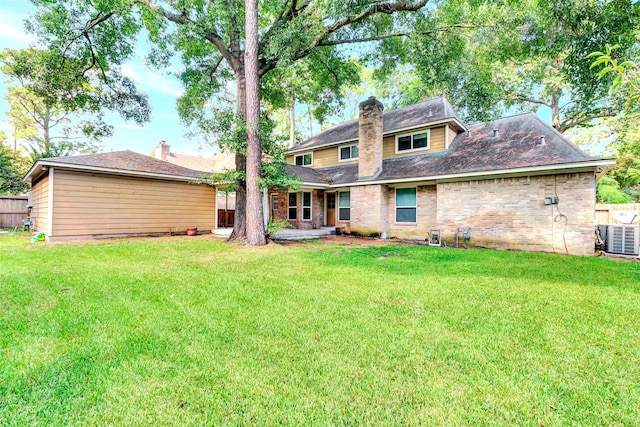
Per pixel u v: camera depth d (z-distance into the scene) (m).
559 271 5.74
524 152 9.40
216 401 1.95
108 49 11.84
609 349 2.62
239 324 3.17
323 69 13.13
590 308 3.64
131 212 11.66
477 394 2.02
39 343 2.68
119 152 13.02
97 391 2.04
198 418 1.80
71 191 10.23
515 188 9.13
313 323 3.20
